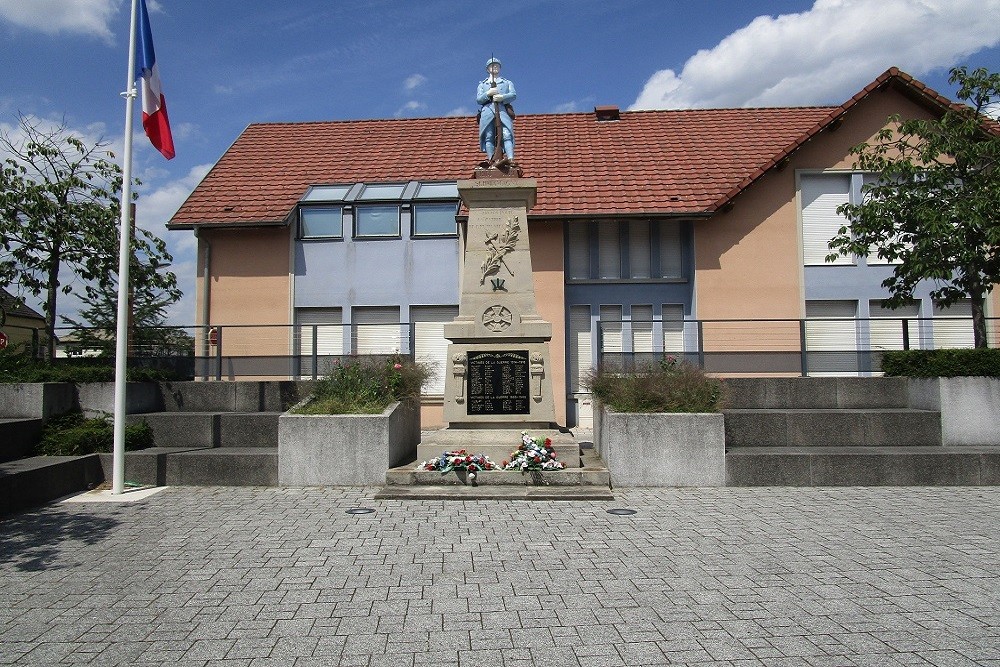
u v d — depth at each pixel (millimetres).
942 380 11766
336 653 4777
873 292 17812
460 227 18078
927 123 12758
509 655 4723
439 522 8430
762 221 17766
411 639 5000
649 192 18172
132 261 14297
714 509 9062
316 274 18625
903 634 5020
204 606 5684
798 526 8164
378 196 18797
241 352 15125
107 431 11211
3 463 9891
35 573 6559
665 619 5332
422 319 18500
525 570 6555
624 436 10594
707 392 11227
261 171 20672
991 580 6195
